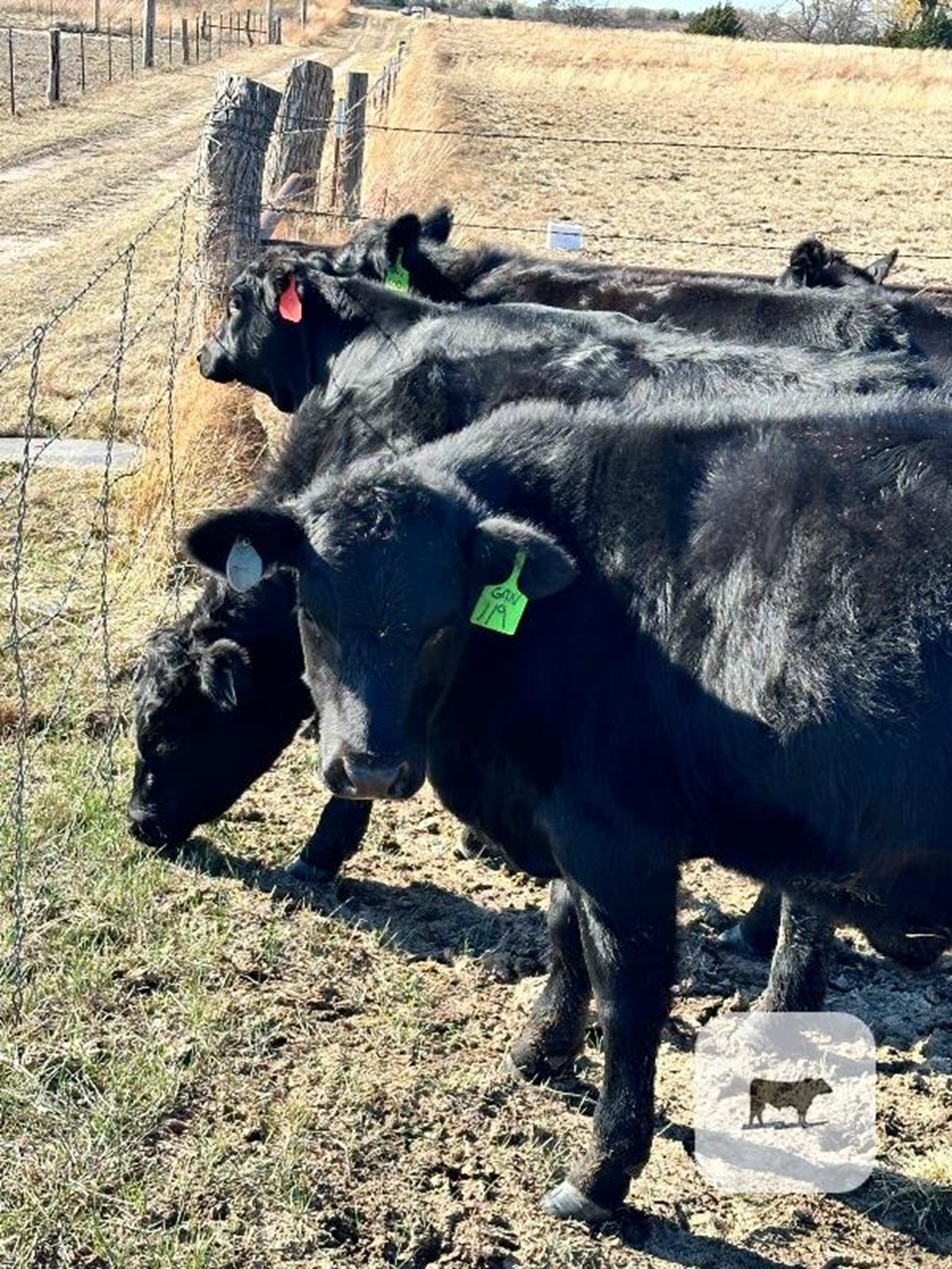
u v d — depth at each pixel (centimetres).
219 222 481
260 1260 204
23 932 261
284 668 289
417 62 2058
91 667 367
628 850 219
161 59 2212
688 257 882
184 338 575
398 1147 229
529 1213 222
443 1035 258
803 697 203
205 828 313
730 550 211
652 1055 222
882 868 208
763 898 294
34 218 999
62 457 515
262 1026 251
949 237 1055
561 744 219
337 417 315
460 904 302
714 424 224
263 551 220
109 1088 229
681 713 211
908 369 294
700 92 2123
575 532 223
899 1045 273
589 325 316
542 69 2273
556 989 247
